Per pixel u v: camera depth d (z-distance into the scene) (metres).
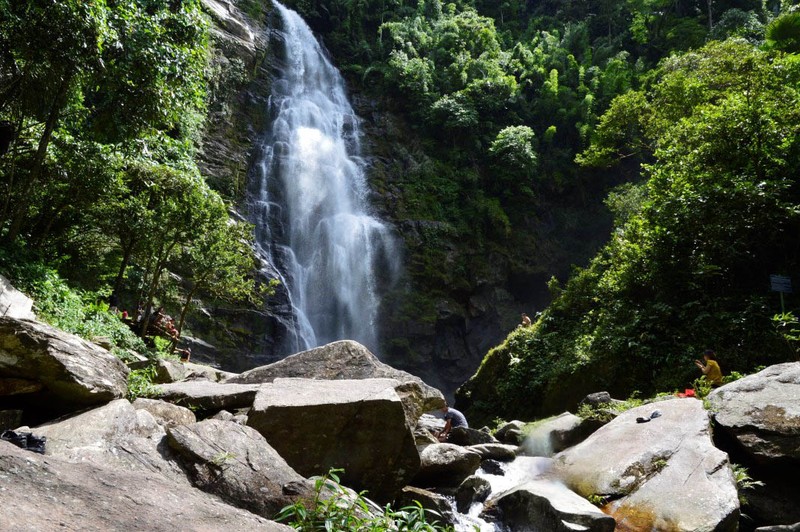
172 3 13.18
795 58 15.64
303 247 29.81
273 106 33.09
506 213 36.16
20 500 1.89
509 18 51.62
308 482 3.67
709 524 4.49
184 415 5.11
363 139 36.34
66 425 3.91
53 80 9.53
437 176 35.94
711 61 18.94
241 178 28.88
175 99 12.38
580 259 36.31
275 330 25.20
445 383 30.98
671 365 10.77
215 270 16.30
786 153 11.55
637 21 44.31
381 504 4.84
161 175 14.52
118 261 18.11
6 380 4.52
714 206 11.34
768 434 5.63
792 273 10.65
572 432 7.45
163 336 15.57
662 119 19.58
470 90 38.75
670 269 11.88
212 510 2.39
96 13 8.98
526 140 36.53
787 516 5.21
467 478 5.66
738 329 10.36
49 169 12.55
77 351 4.78
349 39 41.25
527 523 5.00
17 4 8.60
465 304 32.59
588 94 38.47
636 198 21.95
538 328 15.90
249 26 35.00
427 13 46.09
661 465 5.28
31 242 13.37
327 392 5.16
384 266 31.61
